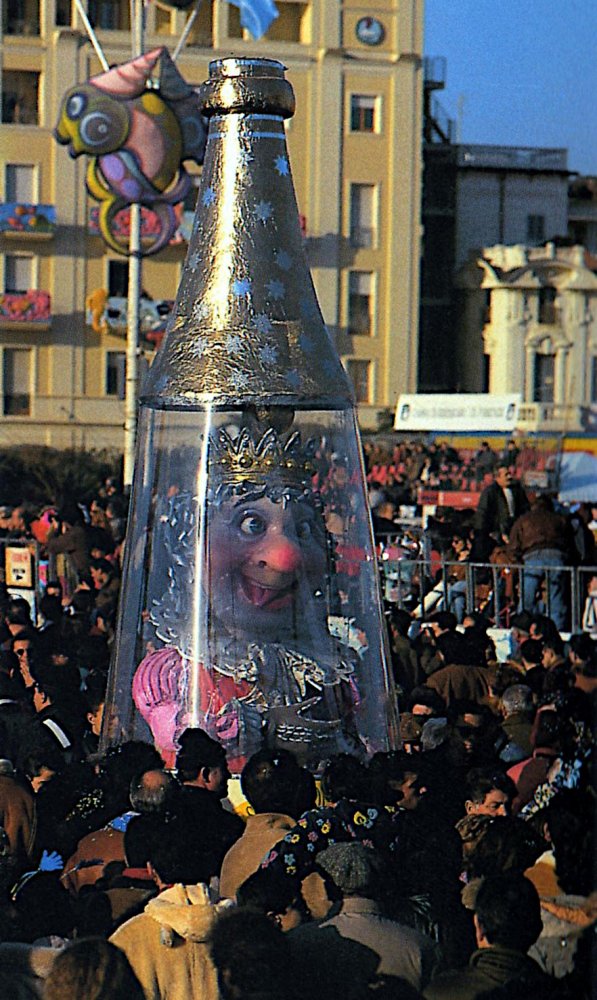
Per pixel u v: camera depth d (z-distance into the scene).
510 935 5.39
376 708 5.92
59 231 65.38
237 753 5.67
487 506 20.95
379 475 40.41
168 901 5.03
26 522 23.42
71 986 4.86
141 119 21.25
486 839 5.92
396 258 68.25
